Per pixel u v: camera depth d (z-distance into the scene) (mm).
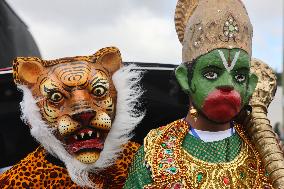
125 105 2373
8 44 3799
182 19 2113
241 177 1986
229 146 2041
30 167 2352
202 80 1937
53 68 2303
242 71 1949
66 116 2227
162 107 3047
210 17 1949
